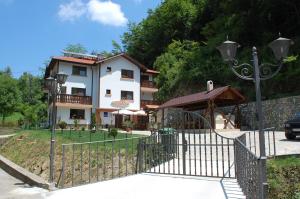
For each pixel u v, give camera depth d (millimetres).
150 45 57281
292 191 9109
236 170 8703
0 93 53469
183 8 52875
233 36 36062
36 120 40031
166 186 8406
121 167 12625
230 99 23812
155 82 45719
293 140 15953
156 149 11109
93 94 41844
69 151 15734
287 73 25703
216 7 46656
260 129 7016
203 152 14031
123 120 41344
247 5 35906
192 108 27109
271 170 9531
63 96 39344
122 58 43500
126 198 7453
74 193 8250
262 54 29453
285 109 22266
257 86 7324
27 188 9719
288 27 33000
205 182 8648
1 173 13539
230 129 23469
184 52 44938
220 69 33969
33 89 78188
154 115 37188
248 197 6363
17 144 23031
